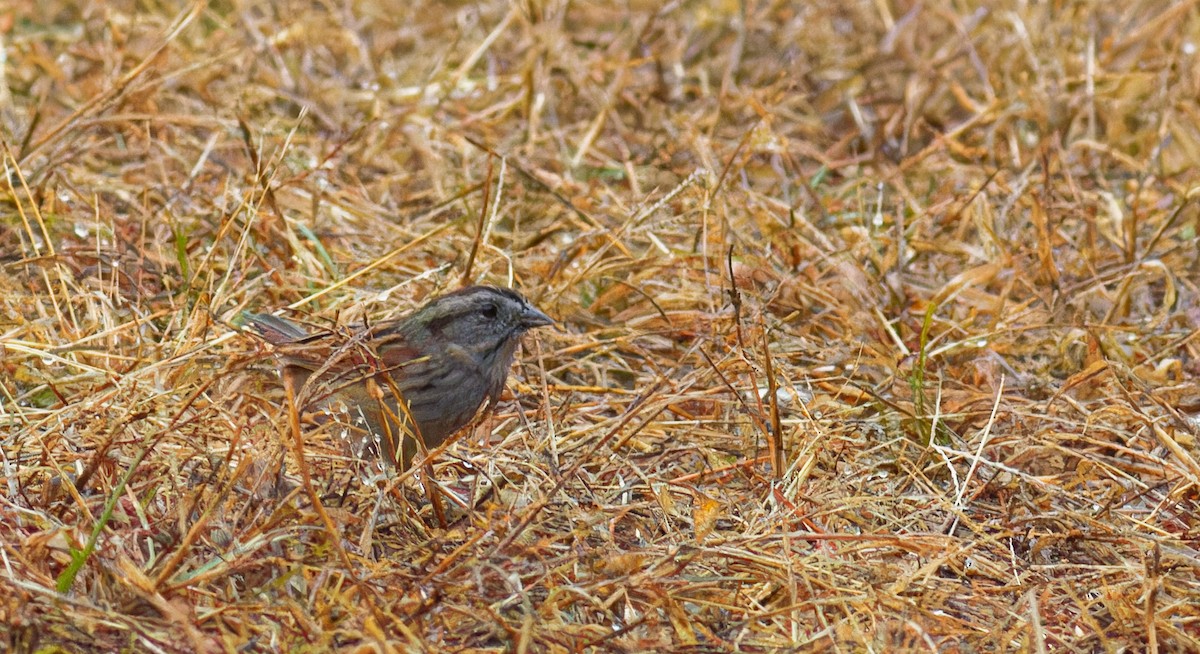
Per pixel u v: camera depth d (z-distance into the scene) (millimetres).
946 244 13164
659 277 12586
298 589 7727
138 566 7789
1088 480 9781
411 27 17969
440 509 8695
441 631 7445
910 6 18359
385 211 13594
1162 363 11328
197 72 15594
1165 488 9719
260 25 17094
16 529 8047
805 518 8867
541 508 8305
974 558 8641
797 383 10938
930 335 11961
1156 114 15750
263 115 15273
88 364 10344
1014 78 16578
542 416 10383
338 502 8641
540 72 15984
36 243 12141
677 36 17734
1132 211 13367
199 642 6949
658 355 11688
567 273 12539
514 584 7672
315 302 11594
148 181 13695
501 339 9812
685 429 10289
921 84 16500
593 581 8039
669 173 14344
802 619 7910
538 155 14938
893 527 9172
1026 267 13016
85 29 16766
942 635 7848
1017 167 14867
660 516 9000
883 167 15203
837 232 13609
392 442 9219
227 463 8305
